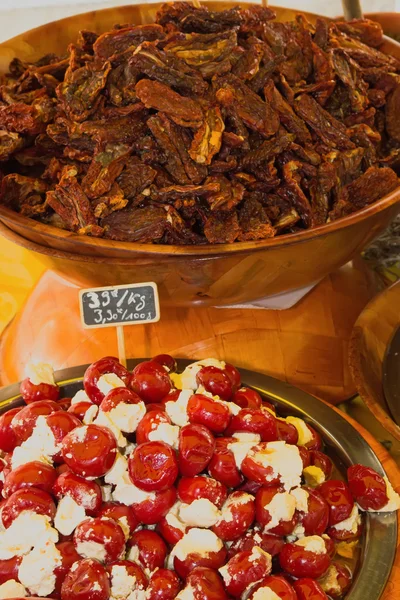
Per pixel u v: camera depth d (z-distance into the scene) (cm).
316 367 108
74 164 102
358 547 79
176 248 91
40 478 77
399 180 102
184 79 99
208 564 74
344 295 112
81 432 76
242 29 108
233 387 88
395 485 85
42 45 121
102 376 84
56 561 73
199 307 105
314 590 73
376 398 91
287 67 108
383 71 114
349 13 126
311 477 81
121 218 96
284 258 95
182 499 76
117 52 103
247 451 78
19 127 103
